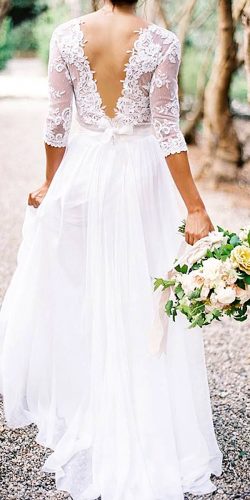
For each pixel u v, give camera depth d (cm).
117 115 239
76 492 245
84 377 261
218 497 248
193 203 238
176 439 252
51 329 267
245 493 250
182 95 870
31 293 264
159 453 244
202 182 722
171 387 251
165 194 252
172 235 253
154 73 230
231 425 296
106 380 246
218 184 709
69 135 265
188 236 238
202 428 260
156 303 245
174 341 250
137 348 244
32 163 835
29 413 283
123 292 243
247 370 353
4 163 829
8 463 266
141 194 244
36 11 1920
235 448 278
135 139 245
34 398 279
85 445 260
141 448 245
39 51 1678
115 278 243
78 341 260
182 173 235
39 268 261
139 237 242
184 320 251
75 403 266
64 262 256
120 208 242
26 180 754
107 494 239
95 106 240
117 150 244
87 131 249
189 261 222
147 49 228
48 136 250
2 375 279
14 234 569
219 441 283
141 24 231
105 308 246
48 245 258
